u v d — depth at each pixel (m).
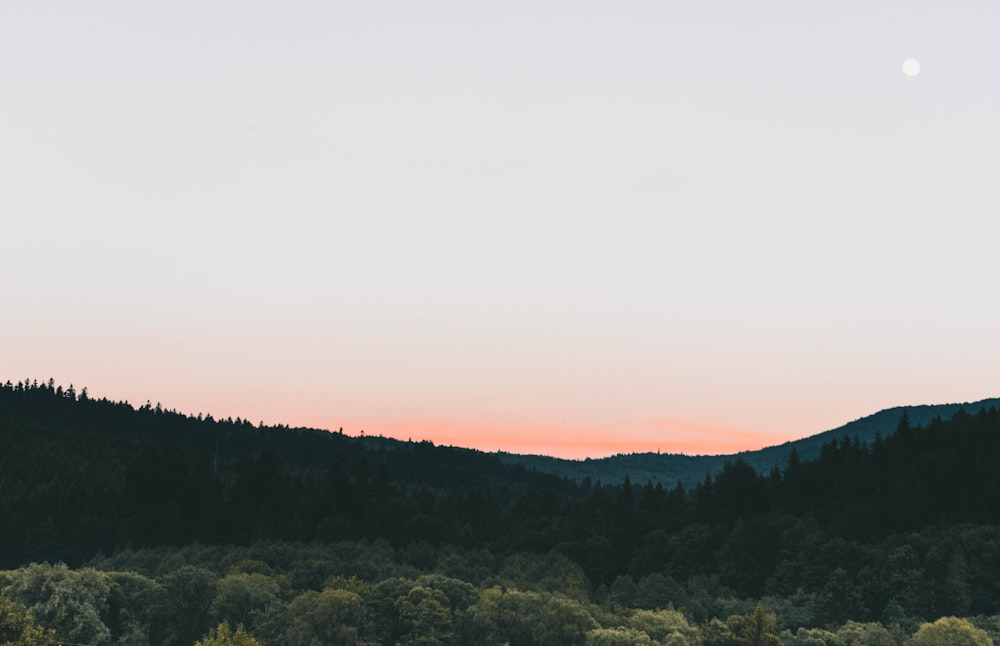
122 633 144.25
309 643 139.50
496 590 161.25
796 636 154.50
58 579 144.38
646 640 142.50
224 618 151.12
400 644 149.25
